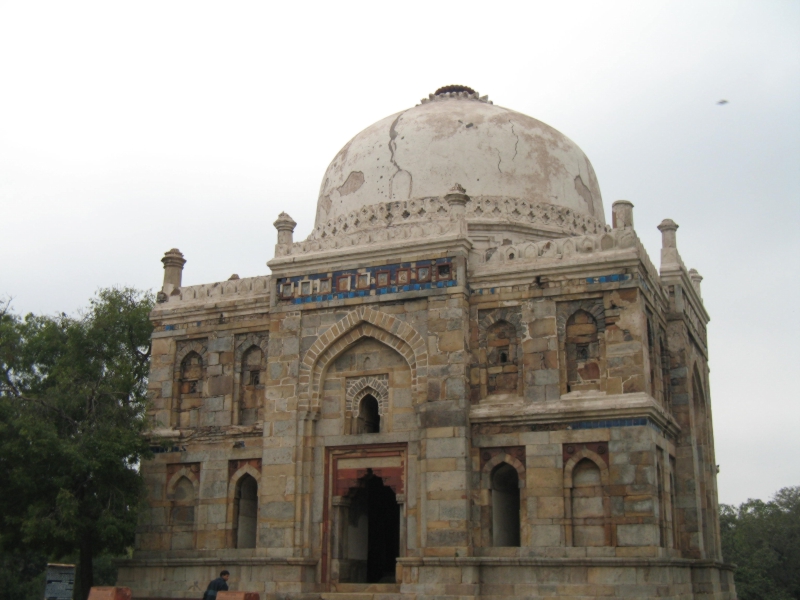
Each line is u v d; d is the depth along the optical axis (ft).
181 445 82.69
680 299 83.05
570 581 65.16
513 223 82.28
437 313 73.20
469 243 74.79
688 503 78.02
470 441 71.05
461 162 85.61
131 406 86.48
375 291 76.02
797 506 204.74
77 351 90.58
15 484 75.56
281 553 73.77
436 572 67.82
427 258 74.79
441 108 90.79
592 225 88.69
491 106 93.04
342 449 75.25
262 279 83.66
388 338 75.10
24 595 142.31
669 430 74.69
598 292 70.38
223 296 84.99
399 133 88.69
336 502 74.28
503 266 73.72
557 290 71.67
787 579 182.09
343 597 70.64
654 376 72.95
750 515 202.59
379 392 75.05
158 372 85.71
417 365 72.84
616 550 65.05
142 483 81.46
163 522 81.61
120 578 81.05
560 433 68.64
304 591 72.23
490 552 68.49
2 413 77.92
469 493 69.41
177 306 86.28
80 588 82.94
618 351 68.69
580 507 67.31
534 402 70.13
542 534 67.46
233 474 79.87
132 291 104.53
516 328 72.43
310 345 77.46
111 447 76.33
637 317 68.69
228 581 75.36
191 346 85.56
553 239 75.61
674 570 66.74
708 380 95.71
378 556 84.79
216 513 79.36
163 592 78.79
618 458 66.49
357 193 88.07
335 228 86.79
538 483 68.39
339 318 76.95
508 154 86.63
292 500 74.49
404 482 72.13
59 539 78.33
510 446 70.08
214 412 82.17
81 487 78.54
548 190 87.15
